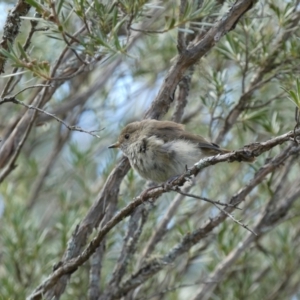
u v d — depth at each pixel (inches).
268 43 420.2
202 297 435.2
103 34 321.1
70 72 399.9
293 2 410.3
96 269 394.9
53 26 309.1
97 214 376.5
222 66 499.2
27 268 460.8
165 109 382.9
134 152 379.9
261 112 420.2
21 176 550.0
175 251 390.0
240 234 459.2
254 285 507.5
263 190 472.4
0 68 331.9
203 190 494.0
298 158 425.4
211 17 389.4
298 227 515.2
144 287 468.1
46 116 504.7
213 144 383.9
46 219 525.7
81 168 520.7
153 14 436.1
